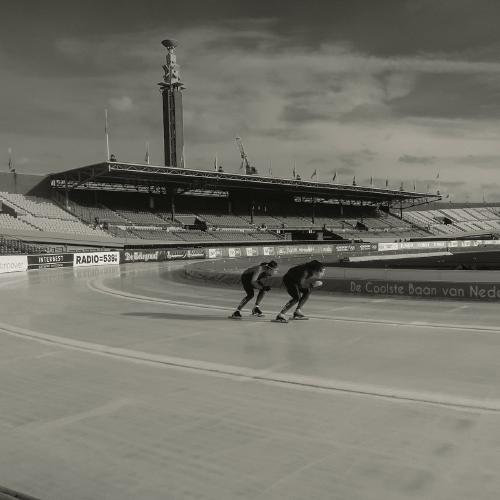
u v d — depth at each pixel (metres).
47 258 36.44
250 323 10.62
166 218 60.53
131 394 5.48
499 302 13.57
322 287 17.69
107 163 47.22
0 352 7.94
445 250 62.34
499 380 5.77
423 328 9.52
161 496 3.19
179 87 73.50
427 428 4.28
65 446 4.05
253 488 3.26
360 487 3.24
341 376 6.07
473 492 3.14
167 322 10.97
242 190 68.06
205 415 4.73
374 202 88.56
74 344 8.52
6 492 3.24
